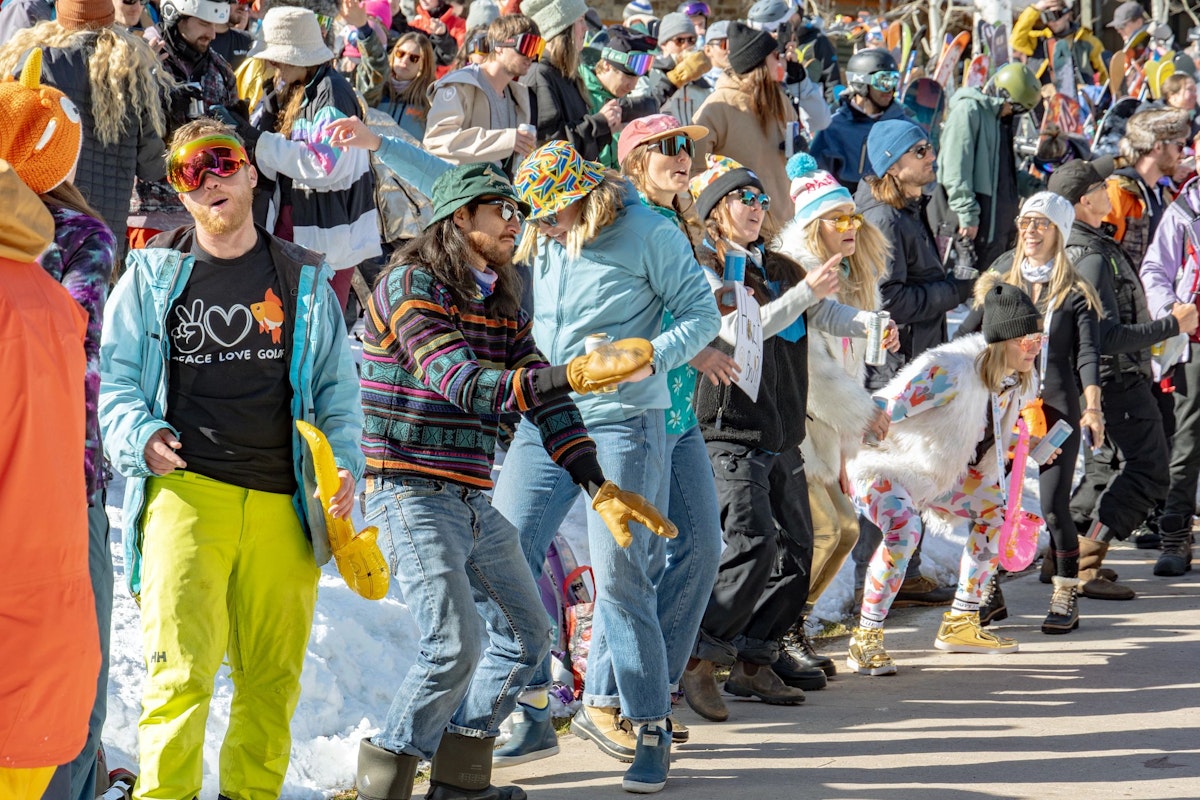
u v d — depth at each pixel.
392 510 5.05
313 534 4.86
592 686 6.31
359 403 5.05
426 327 4.90
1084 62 21.08
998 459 7.99
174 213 7.33
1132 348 8.91
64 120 3.99
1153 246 10.50
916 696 7.33
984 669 7.86
